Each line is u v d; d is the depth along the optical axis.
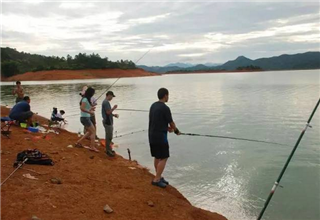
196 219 5.56
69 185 5.79
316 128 14.29
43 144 8.61
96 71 122.38
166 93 6.36
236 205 6.87
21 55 151.75
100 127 15.91
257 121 16.66
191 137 13.31
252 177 8.41
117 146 11.88
